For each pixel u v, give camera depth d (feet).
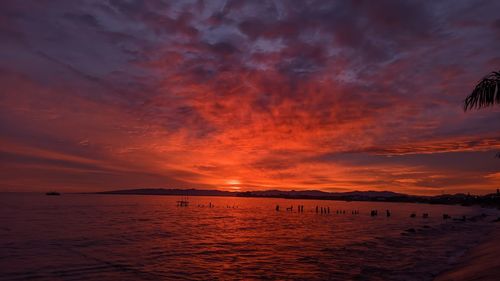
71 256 72.38
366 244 95.20
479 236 115.14
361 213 347.77
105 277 54.13
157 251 81.20
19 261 66.03
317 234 126.41
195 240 103.81
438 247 87.25
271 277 54.80
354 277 53.88
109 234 116.16
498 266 46.80
